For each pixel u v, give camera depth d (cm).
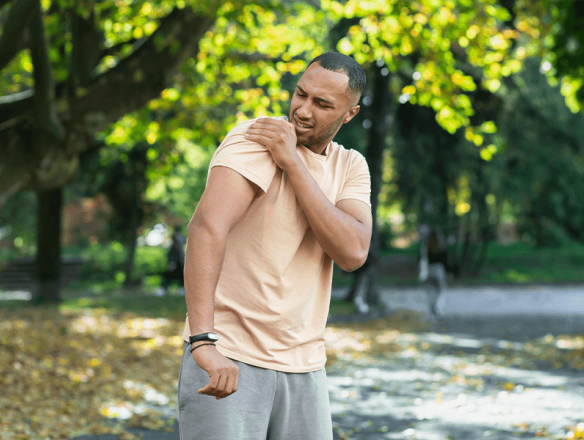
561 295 2183
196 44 920
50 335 1013
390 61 995
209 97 1293
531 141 2669
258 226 213
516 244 3659
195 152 2392
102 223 3694
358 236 214
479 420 592
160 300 1764
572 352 979
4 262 2925
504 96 2227
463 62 1602
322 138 218
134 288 2681
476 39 1035
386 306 1636
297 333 219
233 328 214
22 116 880
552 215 3098
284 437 219
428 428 567
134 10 960
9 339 904
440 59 1004
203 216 201
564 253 3334
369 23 971
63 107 891
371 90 1753
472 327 1350
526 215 3247
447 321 1452
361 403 670
